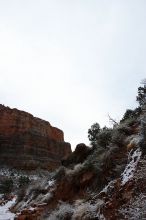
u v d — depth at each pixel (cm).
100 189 904
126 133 1052
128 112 1276
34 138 9938
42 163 8325
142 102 884
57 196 1262
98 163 1043
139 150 771
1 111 10619
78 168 1204
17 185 4525
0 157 8381
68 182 1224
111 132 1162
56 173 1800
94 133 1627
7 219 1564
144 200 516
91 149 1595
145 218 475
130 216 526
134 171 697
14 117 10512
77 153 1673
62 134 12131
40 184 1953
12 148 9112
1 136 9675
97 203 731
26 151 9062
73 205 930
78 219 746
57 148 10500
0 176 5516
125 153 922
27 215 1239
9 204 2584
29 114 10969
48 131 11212
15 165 7912
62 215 855
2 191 4200
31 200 1827
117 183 738
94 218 696
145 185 605
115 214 628
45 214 1097
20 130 10100
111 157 971
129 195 633
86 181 1085
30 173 6856
